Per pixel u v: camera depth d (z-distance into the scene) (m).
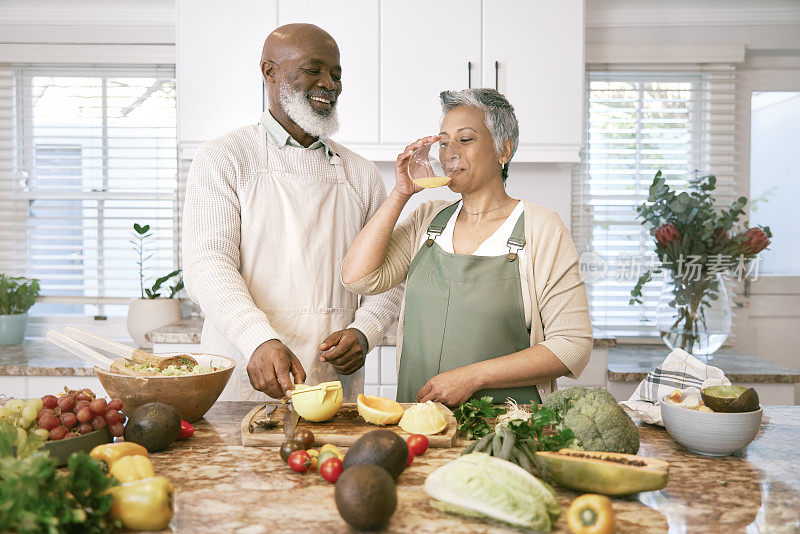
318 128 1.74
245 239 1.74
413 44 2.75
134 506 0.74
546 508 0.76
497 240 1.49
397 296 1.81
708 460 1.03
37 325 3.27
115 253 3.25
